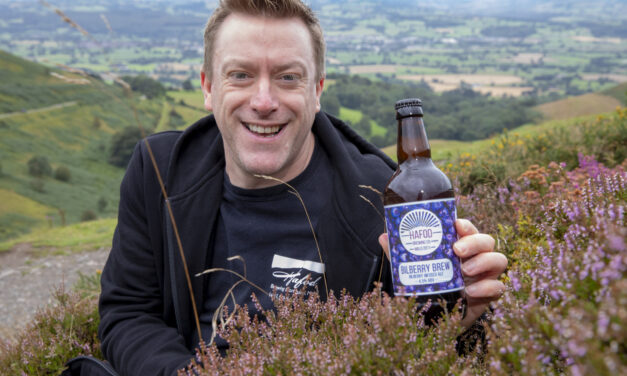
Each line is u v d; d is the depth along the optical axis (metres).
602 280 0.84
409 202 1.40
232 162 2.12
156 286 2.29
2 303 10.52
